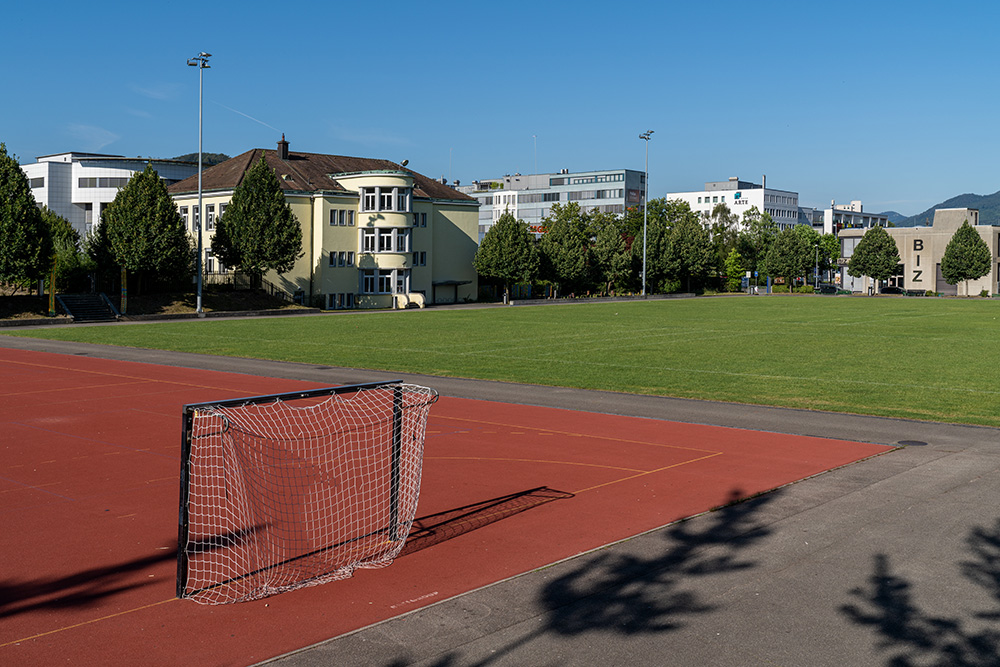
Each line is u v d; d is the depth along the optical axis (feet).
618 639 24.66
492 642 24.41
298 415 60.39
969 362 98.78
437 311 206.80
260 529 35.12
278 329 147.74
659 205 401.49
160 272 186.60
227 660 23.13
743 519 36.88
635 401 70.95
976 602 27.48
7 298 170.30
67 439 53.78
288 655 23.48
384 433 53.47
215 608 26.86
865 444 53.52
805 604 27.30
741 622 25.88
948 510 38.11
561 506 39.04
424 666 22.86
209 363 97.86
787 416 63.87
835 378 85.20
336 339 128.26
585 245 351.25
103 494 40.60
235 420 58.49
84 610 26.68
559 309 216.54
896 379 84.48
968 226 336.29
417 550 32.68
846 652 23.86
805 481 43.75
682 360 100.83
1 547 32.89
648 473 45.60
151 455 48.96
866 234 360.07
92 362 98.63
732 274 388.16
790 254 380.17
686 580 29.48
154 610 26.71
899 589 28.58
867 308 226.17
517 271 245.86
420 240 239.91
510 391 76.48
